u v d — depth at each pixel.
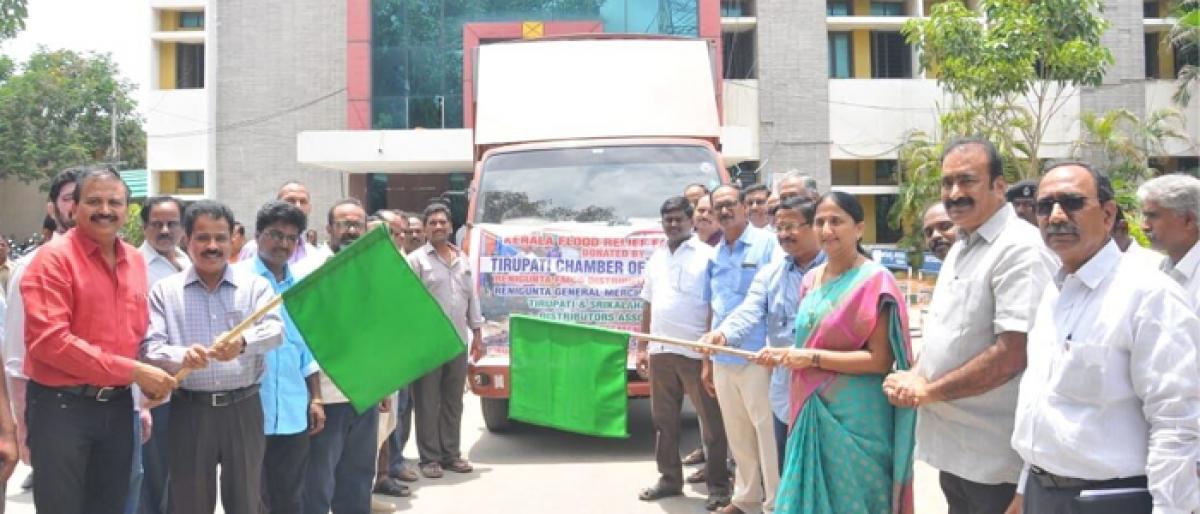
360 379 3.99
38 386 3.77
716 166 7.77
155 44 27.16
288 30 24.78
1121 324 2.74
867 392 3.79
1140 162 21.73
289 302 3.87
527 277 7.21
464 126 22.39
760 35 24.78
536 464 7.18
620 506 5.98
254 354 4.11
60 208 4.79
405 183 23.92
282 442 4.54
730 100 24.67
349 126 22.58
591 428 4.75
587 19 22.23
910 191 21.67
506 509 5.95
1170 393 2.64
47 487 3.74
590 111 8.16
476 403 10.20
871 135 25.27
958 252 3.52
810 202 4.80
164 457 4.86
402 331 4.04
